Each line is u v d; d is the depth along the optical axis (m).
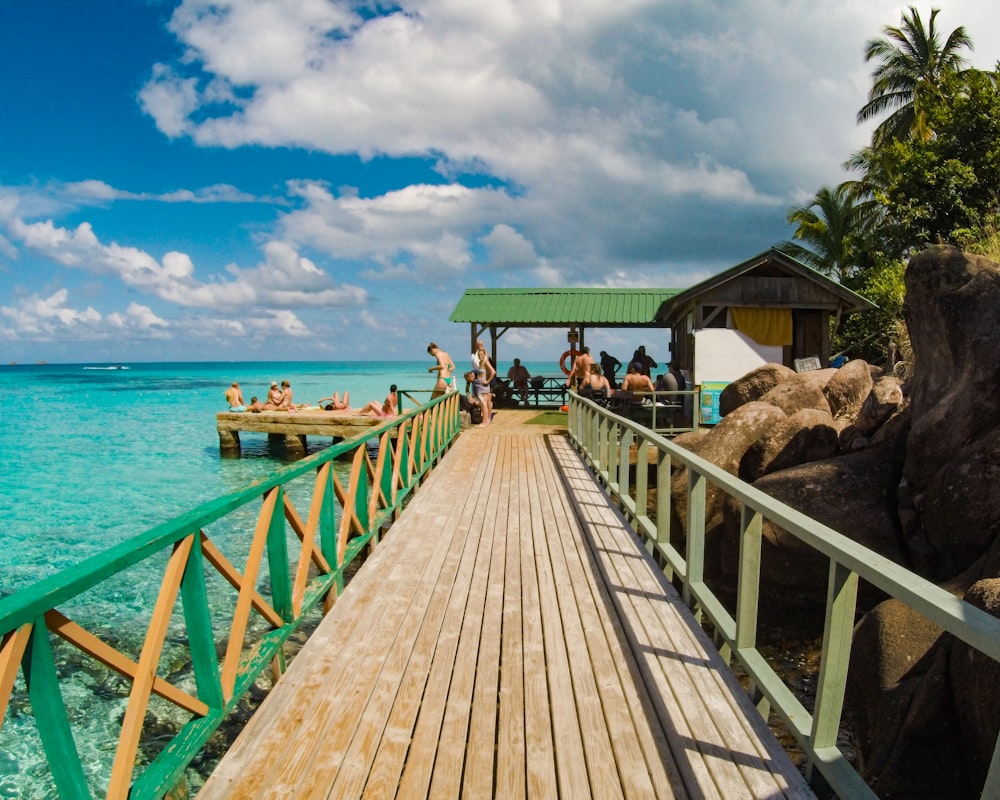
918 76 27.02
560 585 5.08
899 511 7.27
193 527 2.74
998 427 6.38
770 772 2.82
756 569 3.42
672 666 3.74
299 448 18.47
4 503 13.02
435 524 6.90
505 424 16.78
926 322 7.86
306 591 4.38
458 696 3.47
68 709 5.57
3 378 97.69
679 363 20.33
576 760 2.94
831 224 29.84
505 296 23.62
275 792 2.71
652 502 10.43
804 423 9.02
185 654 6.50
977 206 18.88
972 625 1.72
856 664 4.82
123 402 43.34
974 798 3.73
